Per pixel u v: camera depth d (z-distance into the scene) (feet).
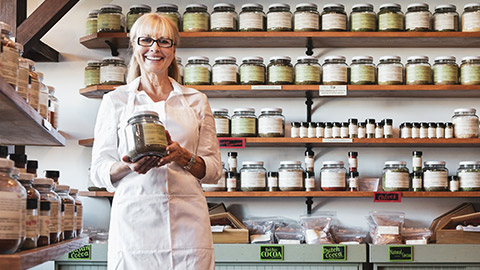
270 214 13.11
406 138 12.34
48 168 13.38
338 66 12.26
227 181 12.45
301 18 12.43
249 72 12.33
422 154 13.12
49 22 11.19
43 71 13.52
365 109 13.25
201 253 6.93
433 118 13.23
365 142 12.26
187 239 6.89
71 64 13.53
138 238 6.77
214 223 11.89
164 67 7.16
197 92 7.50
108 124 7.14
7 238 4.59
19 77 5.70
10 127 6.38
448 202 13.05
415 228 12.34
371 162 13.19
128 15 12.72
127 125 6.42
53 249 5.55
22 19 11.17
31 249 5.21
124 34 12.46
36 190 5.64
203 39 12.63
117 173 6.84
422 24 12.41
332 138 12.28
